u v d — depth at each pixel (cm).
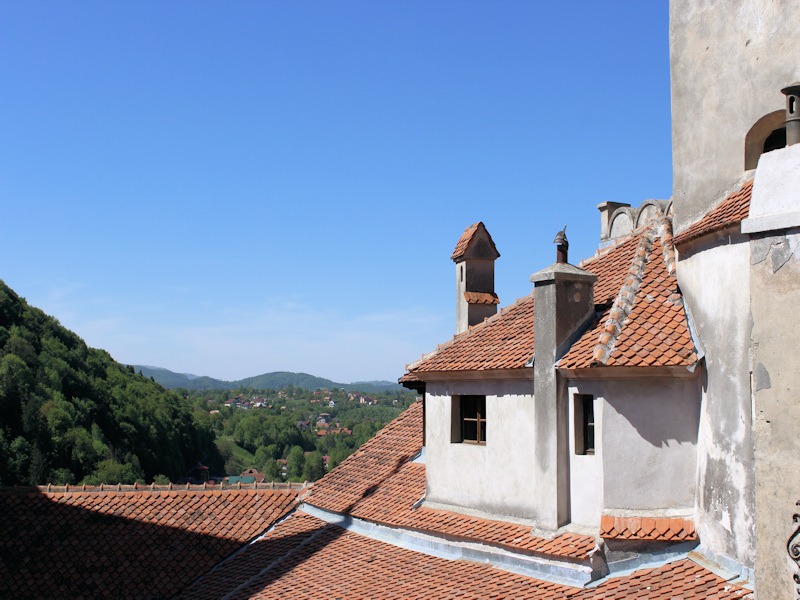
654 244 1781
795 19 1359
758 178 1012
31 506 2267
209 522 2347
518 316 1986
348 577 1844
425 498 2003
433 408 2006
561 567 1515
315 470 14450
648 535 1445
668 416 1491
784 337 946
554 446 1584
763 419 974
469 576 1659
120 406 8856
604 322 1609
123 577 2081
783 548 937
